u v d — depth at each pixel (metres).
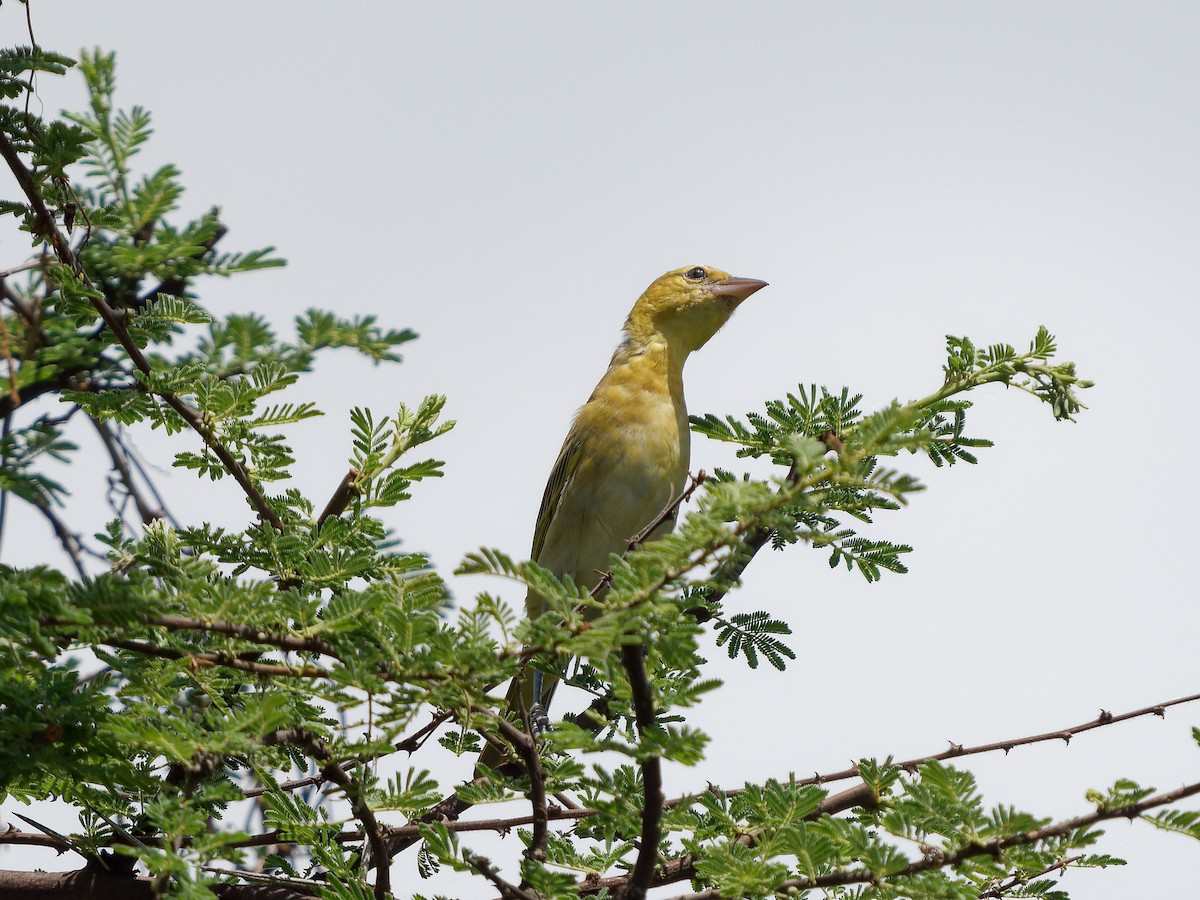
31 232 6.99
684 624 6.16
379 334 6.18
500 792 8.32
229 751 6.55
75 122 6.89
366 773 7.61
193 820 6.31
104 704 7.07
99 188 6.88
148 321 6.98
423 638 6.51
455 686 6.62
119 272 6.59
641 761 6.58
